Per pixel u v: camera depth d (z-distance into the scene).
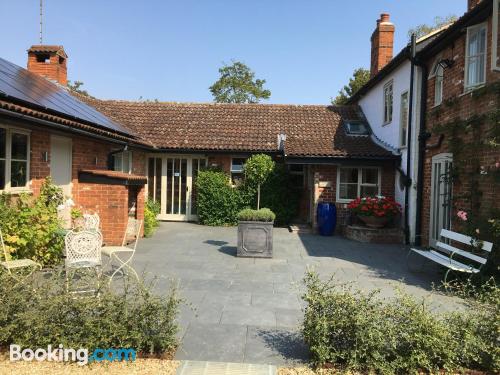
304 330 3.82
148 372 3.46
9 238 6.12
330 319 3.69
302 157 12.39
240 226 8.61
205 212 14.01
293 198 14.27
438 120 9.77
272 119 16.20
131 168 12.96
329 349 3.62
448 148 9.05
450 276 6.93
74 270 4.75
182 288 6.12
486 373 3.54
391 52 15.20
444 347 3.52
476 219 7.35
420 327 3.58
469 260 7.40
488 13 7.58
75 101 11.50
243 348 3.99
